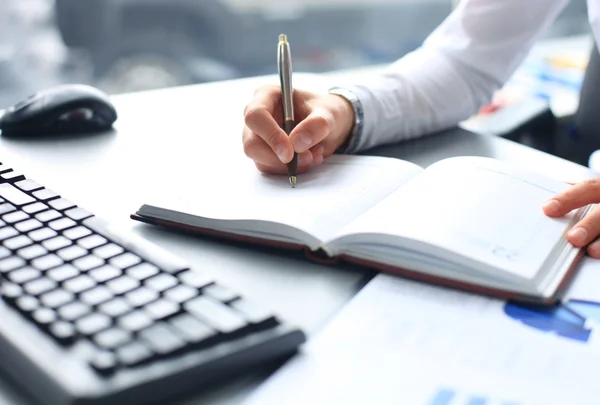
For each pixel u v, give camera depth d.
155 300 0.44
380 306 0.49
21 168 0.72
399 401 0.40
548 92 1.35
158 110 0.93
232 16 2.26
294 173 0.66
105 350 0.40
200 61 2.24
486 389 0.41
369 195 0.62
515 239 0.53
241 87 1.04
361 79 0.86
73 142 0.81
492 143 0.83
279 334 0.43
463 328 0.46
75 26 1.87
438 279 0.51
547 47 1.69
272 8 2.32
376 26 2.26
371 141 0.79
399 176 0.66
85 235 0.53
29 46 1.76
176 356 0.40
